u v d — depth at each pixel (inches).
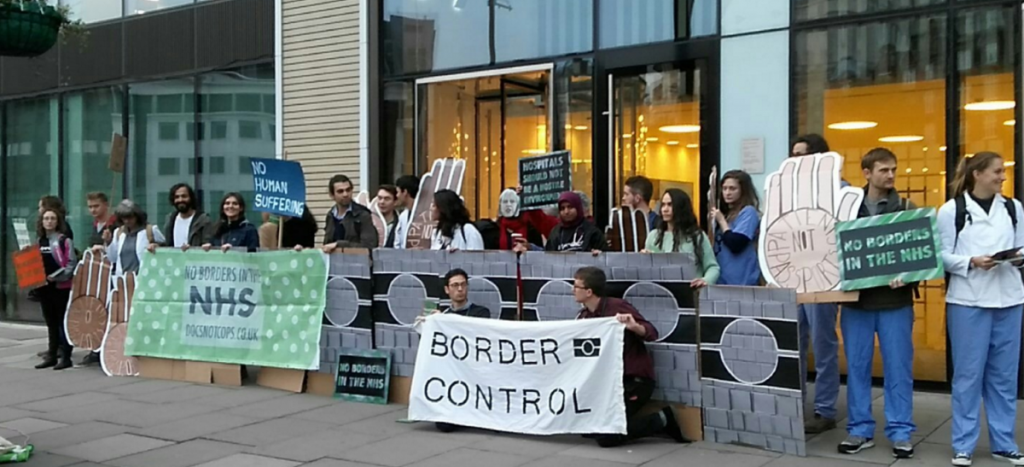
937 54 314.3
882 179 236.8
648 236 280.5
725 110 350.3
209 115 488.7
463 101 417.7
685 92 362.0
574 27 387.2
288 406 310.7
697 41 356.2
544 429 257.4
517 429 260.8
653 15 367.2
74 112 546.6
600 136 378.6
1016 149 299.6
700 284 254.5
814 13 333.7
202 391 337.4
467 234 313.4
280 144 457.4
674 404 260.2
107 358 376.2
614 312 255.6
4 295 580.4
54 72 550.9
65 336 392.2
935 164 316.2
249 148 474.9
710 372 254.2
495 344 265.6
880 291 234.5
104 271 387.9
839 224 235.6
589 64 382.3
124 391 340.2
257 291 342.6
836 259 237.0
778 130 339.0
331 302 327.3
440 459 241.8
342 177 344.8
